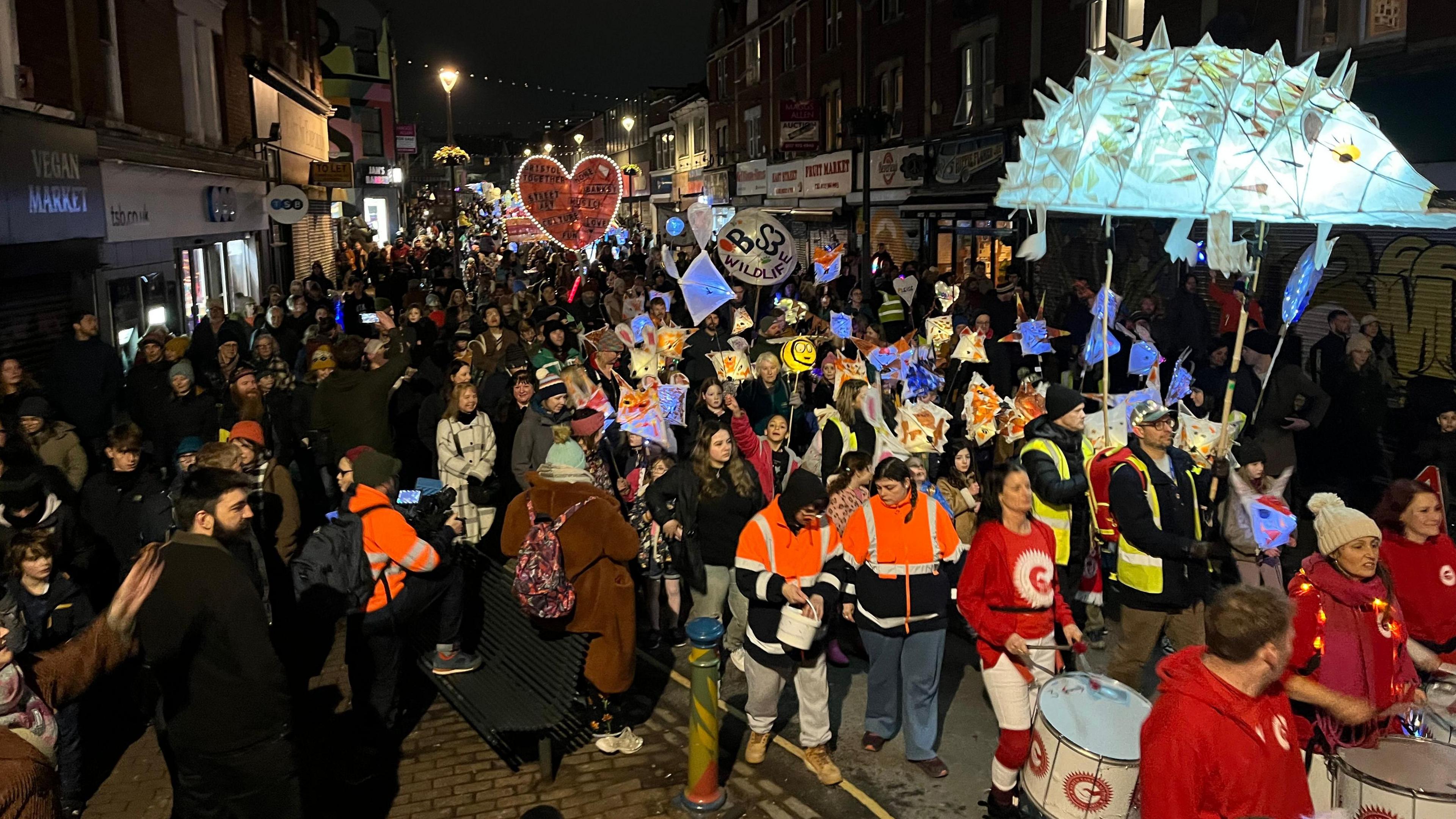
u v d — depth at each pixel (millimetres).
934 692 5500
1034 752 4340
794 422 9234
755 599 5391
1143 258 16312
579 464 7164
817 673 5375
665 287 22062
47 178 11250
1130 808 4031
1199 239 14695
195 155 17969
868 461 5660
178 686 3945
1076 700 4391
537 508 5625
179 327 17438
